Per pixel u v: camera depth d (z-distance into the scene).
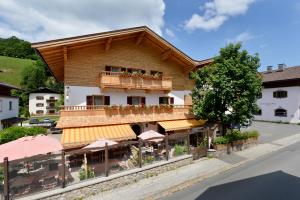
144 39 23.52
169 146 18.06
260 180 13.12
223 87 19.31
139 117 21.06
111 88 21.12
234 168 16.23
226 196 11.18
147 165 14.80
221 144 19.66
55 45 16.98
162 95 24.81
